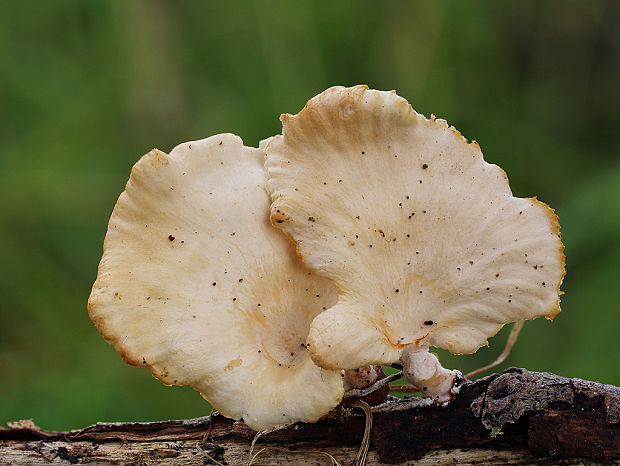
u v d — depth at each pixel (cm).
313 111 27
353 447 27
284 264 27
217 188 27
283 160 27
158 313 26
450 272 27
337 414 27
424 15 58
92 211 54
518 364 47
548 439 27
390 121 26
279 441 28
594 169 58
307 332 27
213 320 27
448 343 27
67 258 53
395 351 26
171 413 47
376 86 58
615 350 46
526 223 27
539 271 26
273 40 58
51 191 53
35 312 51
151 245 27
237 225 27
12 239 52
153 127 58
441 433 27
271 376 26
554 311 27
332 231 26
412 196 27
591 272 50
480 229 27
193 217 27
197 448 28
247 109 58
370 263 26
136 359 26
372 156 27
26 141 56
